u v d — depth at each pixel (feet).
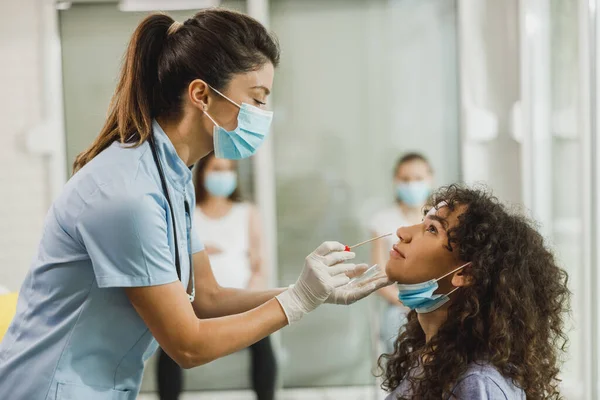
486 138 11.11
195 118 4.51
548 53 9.97
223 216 10.46
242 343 4.34
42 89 11.29
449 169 11.49
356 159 11.56
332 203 11.62
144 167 4.30
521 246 4.29
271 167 11.53
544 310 4.41
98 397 4.44
